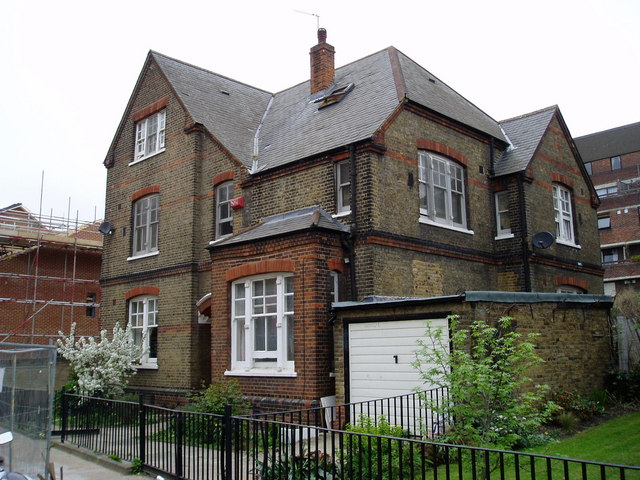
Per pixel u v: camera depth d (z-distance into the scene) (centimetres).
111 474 929
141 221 1952
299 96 1977
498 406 693
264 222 1515
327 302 1273
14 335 2462
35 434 811
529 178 1709
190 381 1647
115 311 1956
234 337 1405
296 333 1269
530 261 1656
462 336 757
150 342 1825
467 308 1021
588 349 1266
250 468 839
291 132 1728
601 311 1346
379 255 1348
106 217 2077
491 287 1661
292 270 1296
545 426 1035
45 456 779
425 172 1544
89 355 1609
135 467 934
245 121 1956
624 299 1464
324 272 1281
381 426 862
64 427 1172
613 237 4275
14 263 2759
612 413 1159
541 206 1769
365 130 1430
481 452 666
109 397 1612
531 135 1852
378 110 1498
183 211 1773
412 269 1423
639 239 4138
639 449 838
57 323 2831
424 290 1445
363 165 1384
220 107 1939
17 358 867
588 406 1127
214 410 1260
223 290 1426
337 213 1424
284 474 714
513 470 765
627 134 5031
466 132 1683
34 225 2909
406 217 1440
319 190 1466
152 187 1897
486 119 1938
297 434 1104
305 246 1284
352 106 1620
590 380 1248
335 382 1212
